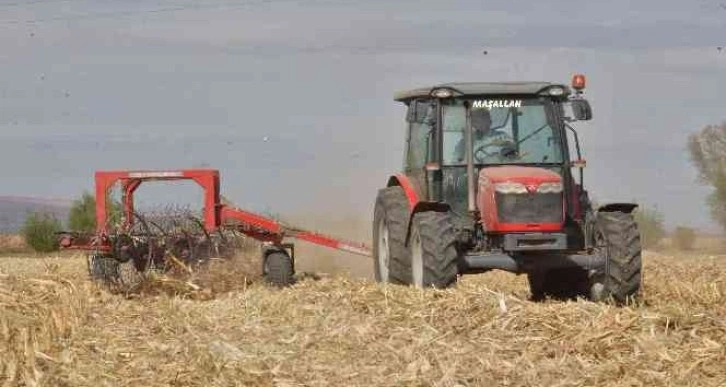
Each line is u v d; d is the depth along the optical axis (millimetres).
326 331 18938
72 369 16312
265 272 25453
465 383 15625
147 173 25750
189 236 25531
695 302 23312
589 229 23219
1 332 18281
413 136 26094
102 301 22469
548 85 24062
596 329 18078
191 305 21875
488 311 19547
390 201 25188
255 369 16234
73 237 25953
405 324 19281
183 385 15625
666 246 51000
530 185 22484
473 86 24031
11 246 53312
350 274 29578
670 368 16188
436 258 22312
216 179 25953
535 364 16641
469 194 23406
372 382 15727
